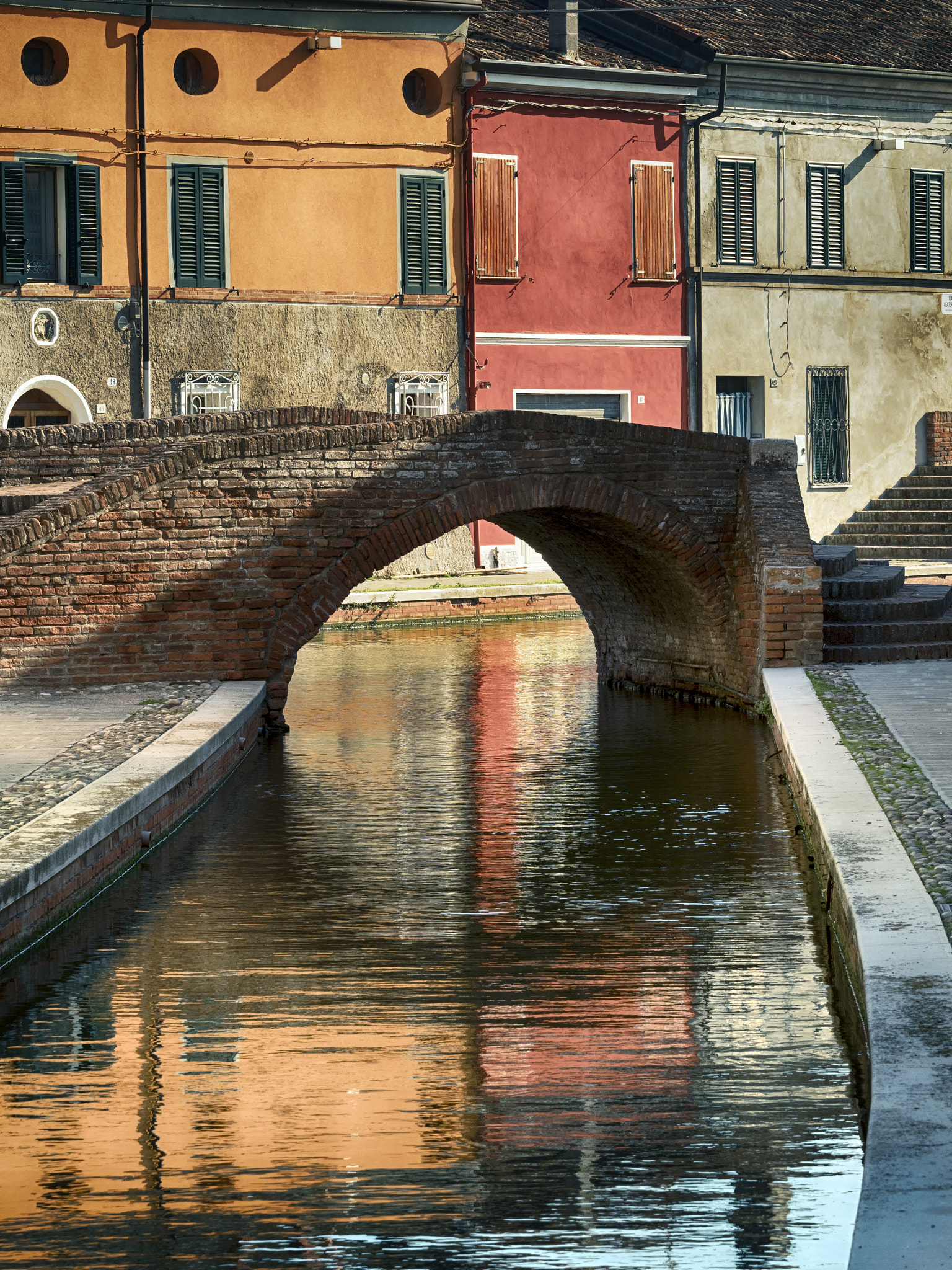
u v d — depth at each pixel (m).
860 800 14.05
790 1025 10.44
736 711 24.97
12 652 21.84
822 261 51.22
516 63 45.53
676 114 48.66
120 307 41.84
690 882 14.34
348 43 44.06
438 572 45.00
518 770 20.09
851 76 50.97
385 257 45.03
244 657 22.77
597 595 29.11
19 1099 9.41
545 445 23.88
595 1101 9.20
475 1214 7.74
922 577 38.22
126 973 11.85
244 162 43.06
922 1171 6.74
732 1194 7.92
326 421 23.08
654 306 48.72
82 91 40.94
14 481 23.14
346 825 16.89
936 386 53.38
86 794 14.77
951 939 9.84
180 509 22.36
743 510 24.80
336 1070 9.79
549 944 12.44
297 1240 7.50
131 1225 7.71
